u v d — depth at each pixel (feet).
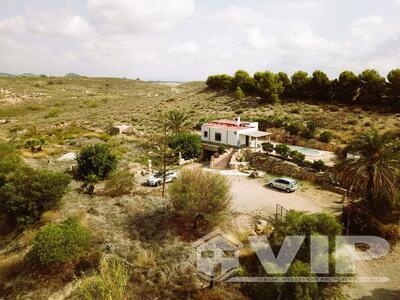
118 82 626.64
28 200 77.30
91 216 78.23
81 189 99.40
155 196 92.79
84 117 274.77
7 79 533.55
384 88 199.21
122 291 50.08
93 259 60.03
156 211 80.18
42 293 54.49
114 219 76.18
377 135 76.33
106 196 93.66
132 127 209.46
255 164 131.95
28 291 55.21
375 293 56.24
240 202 92.32
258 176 117.91
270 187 106.63
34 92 456.45
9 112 330.34
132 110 288.30
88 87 562.66
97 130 213.66
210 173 76.59
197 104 276.21
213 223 71.97
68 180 86.58
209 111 242.99
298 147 148.56
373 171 73.36
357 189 76.13
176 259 60.39
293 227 59.41
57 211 80.53
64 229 61.31
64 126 235.40
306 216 61.11
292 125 163.32
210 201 69.05
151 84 653.71
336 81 223.71
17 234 76.23
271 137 167.22
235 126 154.81
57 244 57.31
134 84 629.51
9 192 77.82
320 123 174.91
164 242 65.72
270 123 180.34
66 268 58.75
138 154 150.51
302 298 47.06
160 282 54.75
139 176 119.24
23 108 355.36
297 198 96.43
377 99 201.98
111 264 58.18
